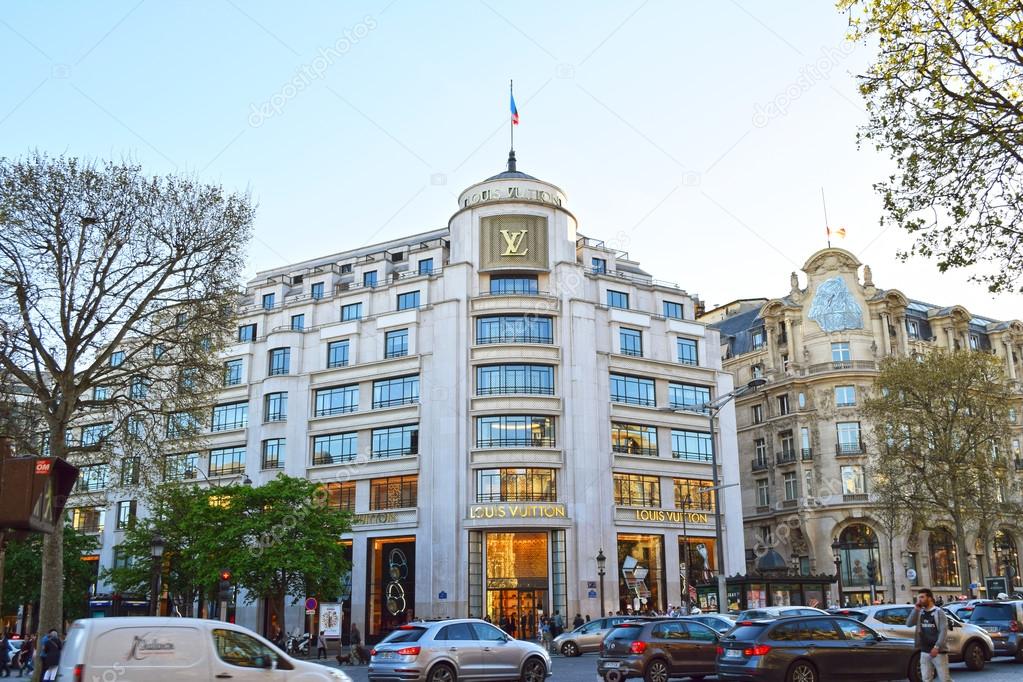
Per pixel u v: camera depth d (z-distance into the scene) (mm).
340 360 61000
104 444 33344
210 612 58062
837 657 19500
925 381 48375
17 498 11883
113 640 13523
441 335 56406
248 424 62062
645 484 57469
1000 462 50344
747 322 78875
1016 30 16031
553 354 55750
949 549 65938
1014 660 27516
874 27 17734
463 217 59375
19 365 28984
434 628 22297
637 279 66062
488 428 54094
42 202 28625
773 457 70125
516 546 52688
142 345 31172
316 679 14859
